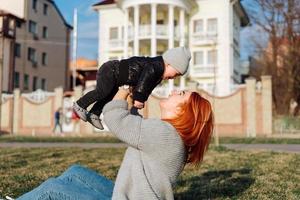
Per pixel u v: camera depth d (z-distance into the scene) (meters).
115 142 20.81
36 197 3.23
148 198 2.91
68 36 56.41
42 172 8.34
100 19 44.69
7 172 8.37
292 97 36.53
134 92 3.26
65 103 32.78
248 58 48.25
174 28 40.62
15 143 20.31
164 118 3.07
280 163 9.86
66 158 11.06
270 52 38.38
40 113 33.62
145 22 41.88
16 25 47.50
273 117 30.58
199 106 3.07
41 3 51.72
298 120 28.86
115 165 9.48
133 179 2.95
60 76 54.81
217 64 40.75
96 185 3.63
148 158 2.96
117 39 43.72
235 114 29.06
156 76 3.30
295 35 36.09
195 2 41.22
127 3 39.44
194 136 3.01
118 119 2.96
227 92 30.52
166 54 3.39
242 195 6.07
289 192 6.35
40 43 51.59
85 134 30.72
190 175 7.87
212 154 12.23
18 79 47.88
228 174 8.03
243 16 46.53
